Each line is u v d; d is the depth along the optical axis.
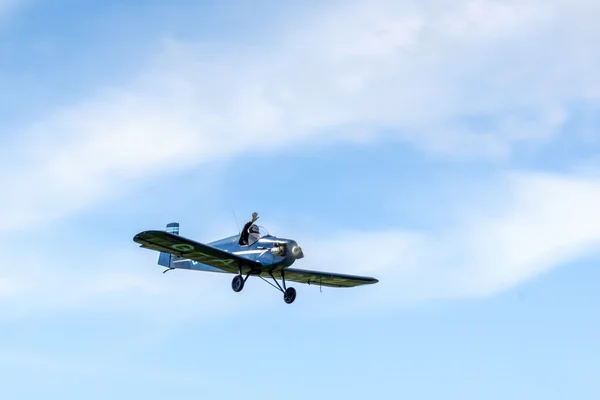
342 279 34.34
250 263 29.86
